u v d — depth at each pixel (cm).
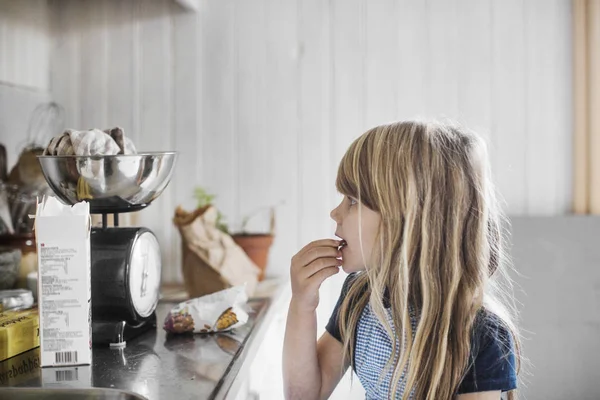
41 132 218
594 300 219
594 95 225
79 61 229
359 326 132
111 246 130
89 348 116
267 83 229
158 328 148
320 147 228
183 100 229
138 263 134
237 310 143
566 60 228
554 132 229
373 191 124
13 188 184
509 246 221
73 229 114
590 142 227
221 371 114
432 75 228
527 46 228
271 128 229
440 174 121
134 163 125
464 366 116
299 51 228
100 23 229
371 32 228
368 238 125
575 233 221
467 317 119
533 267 220
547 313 219
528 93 228
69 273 114
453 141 124
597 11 222
